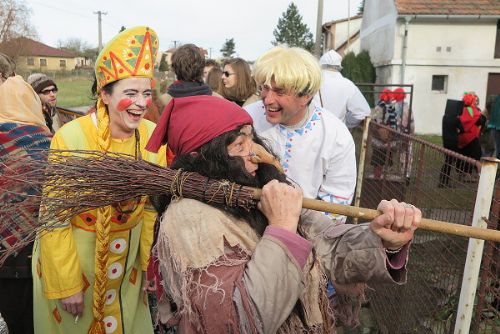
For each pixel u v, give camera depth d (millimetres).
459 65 16500
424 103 16828
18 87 2596
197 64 3906
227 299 1364
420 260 3119
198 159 1596
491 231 1566
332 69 5062
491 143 10219
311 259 1617
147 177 1661
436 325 2838
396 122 8633
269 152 1729
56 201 1816
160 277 1667
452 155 2746
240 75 4758
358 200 5387
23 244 1942
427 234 3072
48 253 2143
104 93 2297
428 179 3137
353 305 1812
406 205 1591
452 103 8445
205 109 1584
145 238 2467
